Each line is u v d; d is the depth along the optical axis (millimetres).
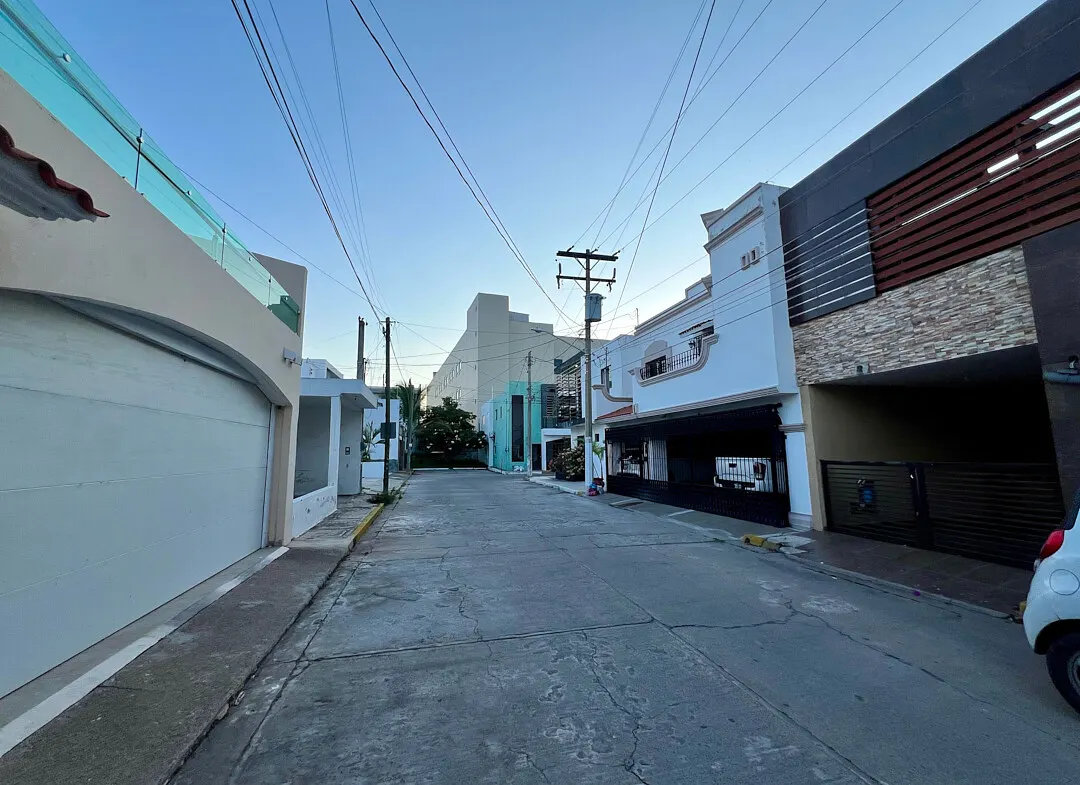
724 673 4141
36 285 3270
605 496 19281
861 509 9641
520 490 23469
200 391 6355
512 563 8336
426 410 56688
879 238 9148
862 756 2977
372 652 4652
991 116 7230
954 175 7875
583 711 3539
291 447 9328
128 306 4273
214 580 6520
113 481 4570
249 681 4051
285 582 6699
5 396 3391
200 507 6348
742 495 12250
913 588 6484
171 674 3904
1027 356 7719
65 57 3789
